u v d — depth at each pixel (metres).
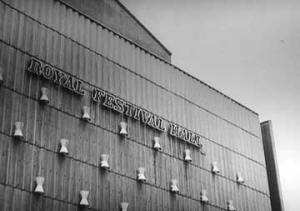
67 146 35.41
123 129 39.44
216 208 46.16
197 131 47.38
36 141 33.81
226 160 49.69
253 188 52.06
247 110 55.81
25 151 33.00
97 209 36.06
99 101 38.78
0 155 31.69
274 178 57.91
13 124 32.88
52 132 34.91
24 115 33.62
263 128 60.19
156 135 42.88
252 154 53.84
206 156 47.38
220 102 51.94
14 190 31.73
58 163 34.66
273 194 57.53
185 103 47.25
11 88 33.41
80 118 37.09
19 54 34.47
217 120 50.56
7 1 34.84
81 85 37.69
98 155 37.47
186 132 45.66
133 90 42.19
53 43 36.88
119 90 40.88
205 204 45.12
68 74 37.19
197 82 49.75
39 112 34.53
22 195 32.03
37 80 35.09
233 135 52.06
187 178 44.25
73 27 38.81
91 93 38.50
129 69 42.53
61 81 36.41
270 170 58.47
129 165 39.50
